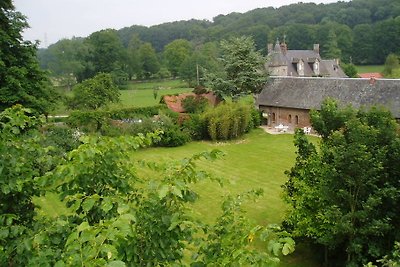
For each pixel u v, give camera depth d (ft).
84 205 15.80
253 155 112.47
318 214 49.80
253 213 71.15
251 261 14.93
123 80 339.98
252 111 147.23
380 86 126.93
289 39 390.63
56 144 90.38
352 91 132.26
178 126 129.18
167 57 397.80
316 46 272.72
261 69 161.27
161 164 19.35
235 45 157.58
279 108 150.00
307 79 148.77
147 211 17.47
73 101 172.24
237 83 157.99
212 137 128.57
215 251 17.62
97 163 19.19
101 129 126.41
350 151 44.68
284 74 253.44
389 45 349.61
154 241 16.99
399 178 46.85
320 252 56.08
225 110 130.52
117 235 13.05
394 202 45.29
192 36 513.04
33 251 17.02
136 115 136.26
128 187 20.12
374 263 47.03
